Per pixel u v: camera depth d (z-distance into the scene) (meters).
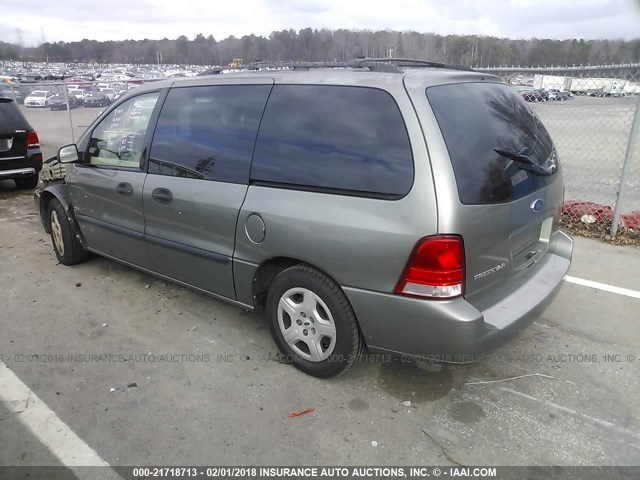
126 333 3.69
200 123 3.47
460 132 2.63
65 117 16.12
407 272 2.53
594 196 8.08
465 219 2.48
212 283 3.51
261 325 3.81
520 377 3.19
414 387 3.08
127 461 2.49
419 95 2.60
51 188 4.89
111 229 4.19
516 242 2.94
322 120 2.88
